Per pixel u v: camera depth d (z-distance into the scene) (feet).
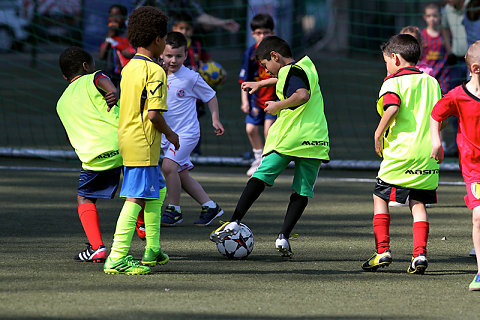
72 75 48.24
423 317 34.19
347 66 221.66
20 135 110.83
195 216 62.03
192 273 42.70
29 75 187.83
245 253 46.68
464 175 40.81
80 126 46.24
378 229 43.83
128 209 42.55
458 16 93.30
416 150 43.19
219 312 34.45
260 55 48.55
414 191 43.65
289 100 45.88
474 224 40.04
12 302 35.55
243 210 46.80
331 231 56.08
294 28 197.57
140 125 42.11
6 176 81.25
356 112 140.77
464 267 45.16
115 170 46.37
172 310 34.63
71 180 79.10
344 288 39.55
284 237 46.52
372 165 87.40
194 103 59.41
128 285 39.40
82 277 41.09
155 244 44.19
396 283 40.91
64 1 179.42
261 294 37.91
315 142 47.16
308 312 34.71
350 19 269.44
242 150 101.45
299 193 47.32
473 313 34.94
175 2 103.60
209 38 228.43
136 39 42.86
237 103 150.82
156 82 41.63
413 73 44.27
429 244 51.80
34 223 57.36
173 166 58.08
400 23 260.21
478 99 39.65
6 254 46.96
